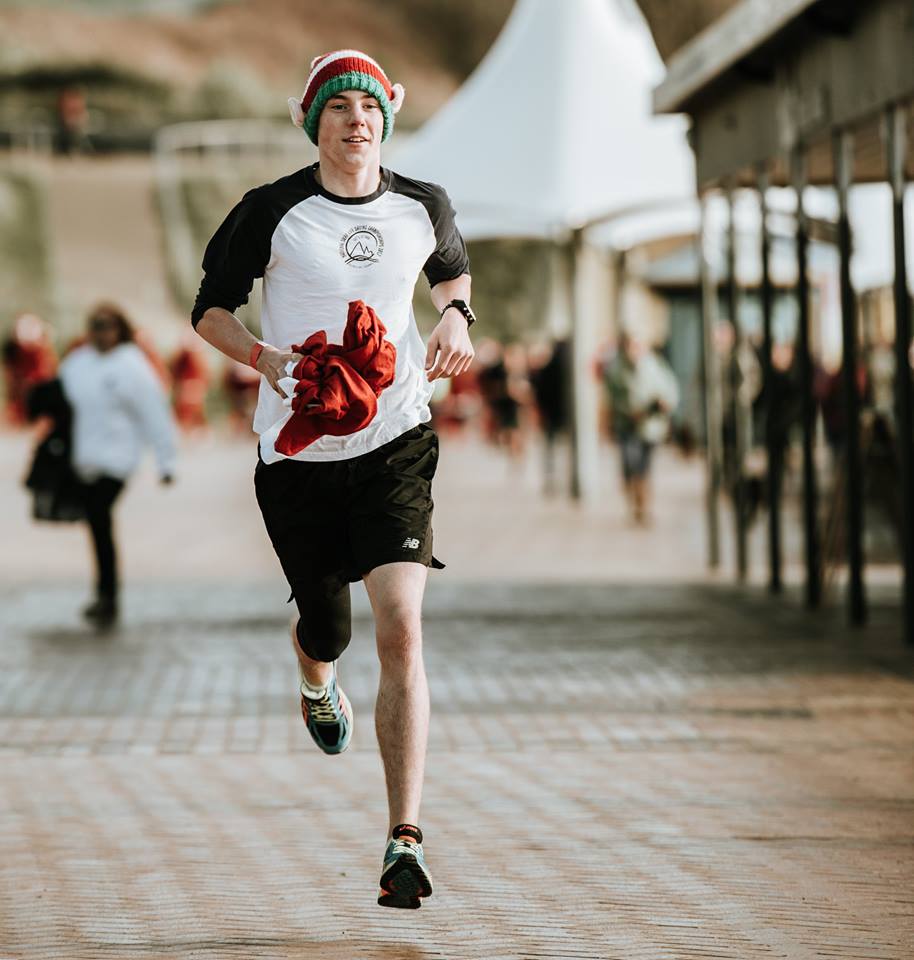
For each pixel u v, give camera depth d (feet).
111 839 42.93
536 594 93.15
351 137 34.88
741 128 94.53
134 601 92.07
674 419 226.58
